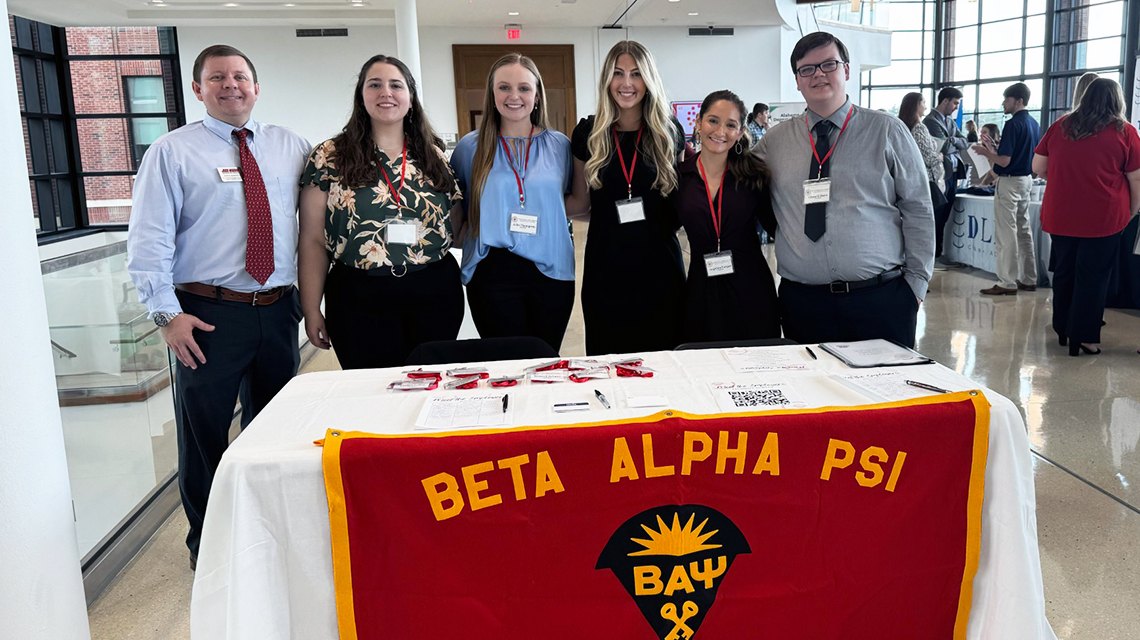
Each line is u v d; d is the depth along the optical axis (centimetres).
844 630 168
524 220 288
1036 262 667
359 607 156
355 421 173
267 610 152
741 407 173
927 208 263
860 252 263
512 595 160
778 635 167
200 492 249
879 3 1443
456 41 1188
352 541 154
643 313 305
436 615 158
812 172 268
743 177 285
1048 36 1241
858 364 202
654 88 283
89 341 304
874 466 163
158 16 943
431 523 156
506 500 157
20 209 146
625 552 161
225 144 246
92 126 1059
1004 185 620
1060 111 1248
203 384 242
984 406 166
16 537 146
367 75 254
